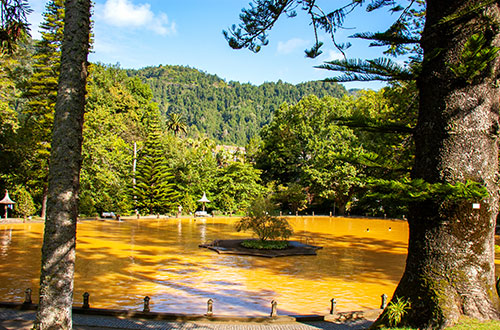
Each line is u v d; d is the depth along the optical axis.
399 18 6.83
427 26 5.18
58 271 4.82
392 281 11.98
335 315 7.96
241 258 15.69
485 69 4.69
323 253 17.42
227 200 39.47
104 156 32.47
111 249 16.69
